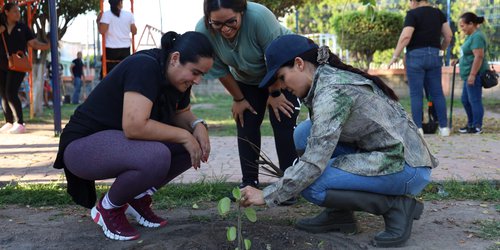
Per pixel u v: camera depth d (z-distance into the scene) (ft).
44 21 36.45
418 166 9.58
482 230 10.81
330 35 53.88
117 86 9.88
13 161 18.89
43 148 21.89
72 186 10.64
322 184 9.42
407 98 48.55
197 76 9.65
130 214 11.22
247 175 13.67
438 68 24.02
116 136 9.84
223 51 12.08
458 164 17.20
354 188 9.43
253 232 10.66
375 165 9.32
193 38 9.53
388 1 55.93
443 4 50.24
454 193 13.62
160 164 9.68
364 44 48.42
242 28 11.73
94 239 10.44
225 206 8.41
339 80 9.14
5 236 10.64
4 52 26.05
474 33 25.45
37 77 36.65
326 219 10.61
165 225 11.34
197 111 39.27
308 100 9.46
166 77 9.75
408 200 9.99
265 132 26.43
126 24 30.45
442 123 24.67
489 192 13.56
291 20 69.46
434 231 10.81
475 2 50.03
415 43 23.59
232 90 12.96
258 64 12.29
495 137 23.81
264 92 13.35
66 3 36.78
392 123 9.49
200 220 11.70
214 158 18.99
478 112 26.08
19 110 27.07
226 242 10.03
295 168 9.09
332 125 8.93
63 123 31.89
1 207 12.92
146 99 9.48
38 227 11.30
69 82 61.00
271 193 9.19
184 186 14.35
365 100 9.21
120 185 9.83
